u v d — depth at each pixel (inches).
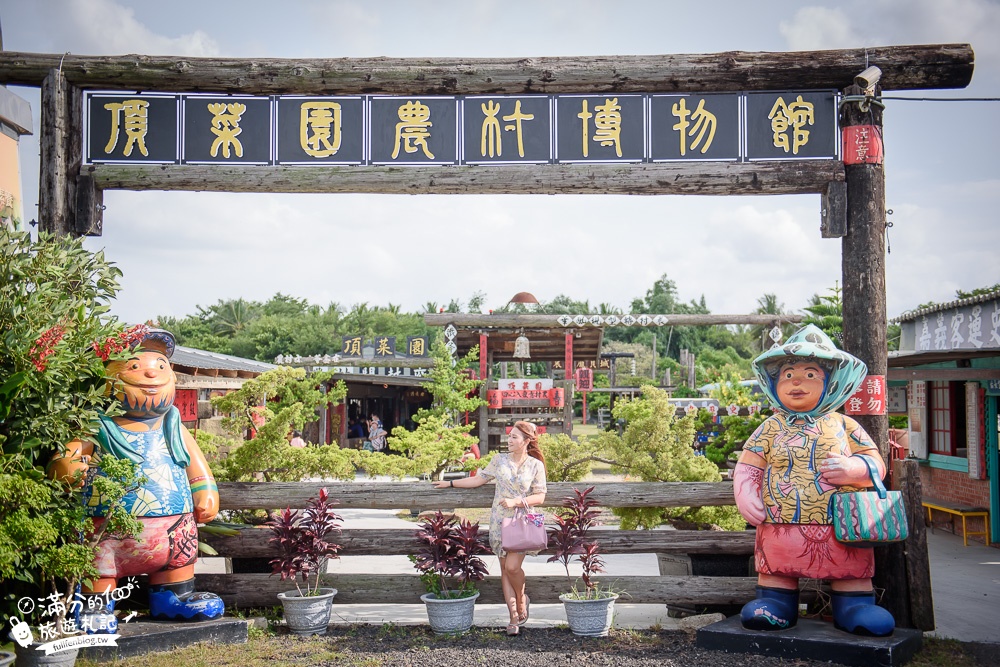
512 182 289.7
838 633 240.5
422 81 291.7
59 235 282.5
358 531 282.5
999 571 366.3
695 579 277.1
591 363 1048.2
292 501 282.5
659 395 323.0
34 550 215.9
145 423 249.0
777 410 257.6
